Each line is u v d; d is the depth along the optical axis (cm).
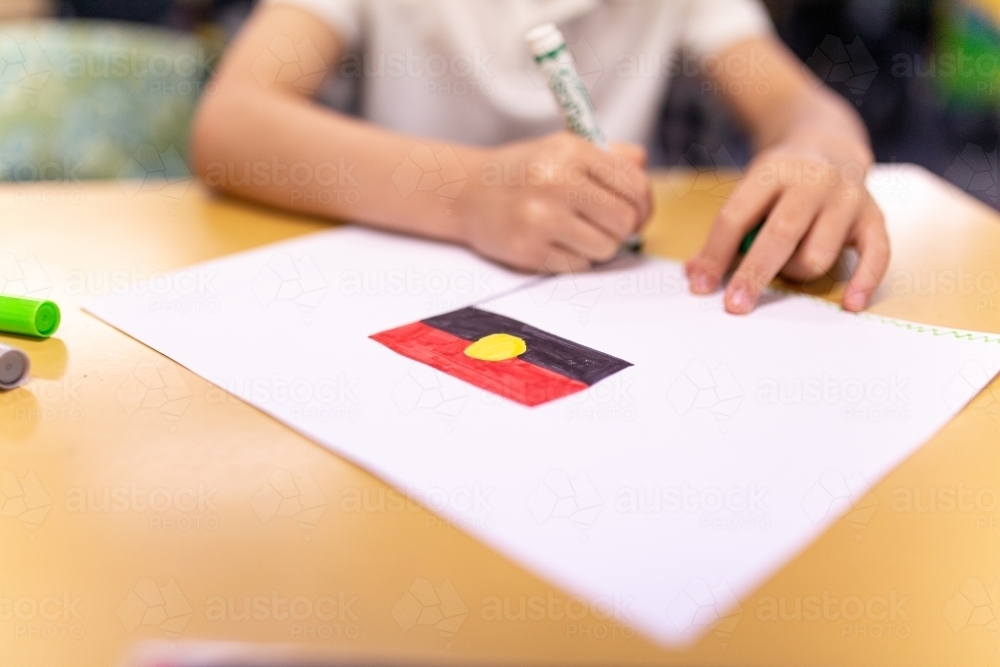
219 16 118
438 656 23
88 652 23
